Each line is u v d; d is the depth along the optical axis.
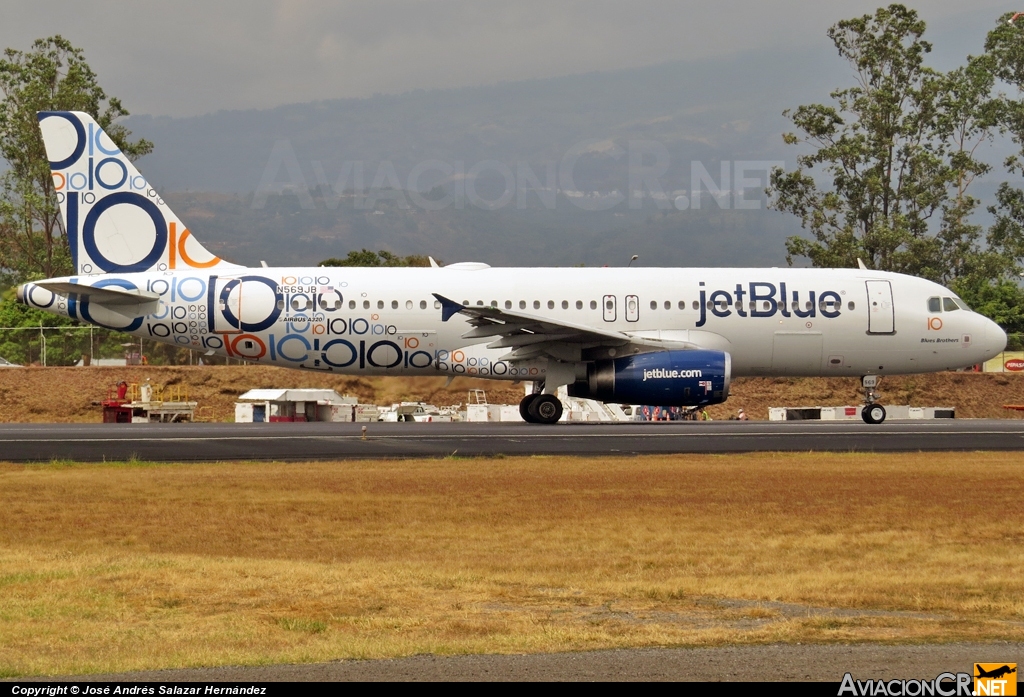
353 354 100.50
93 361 176.00
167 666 27.52
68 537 46.62
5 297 181.38
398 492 57.81
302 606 34.25
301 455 74.81
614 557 42.12
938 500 55.44
